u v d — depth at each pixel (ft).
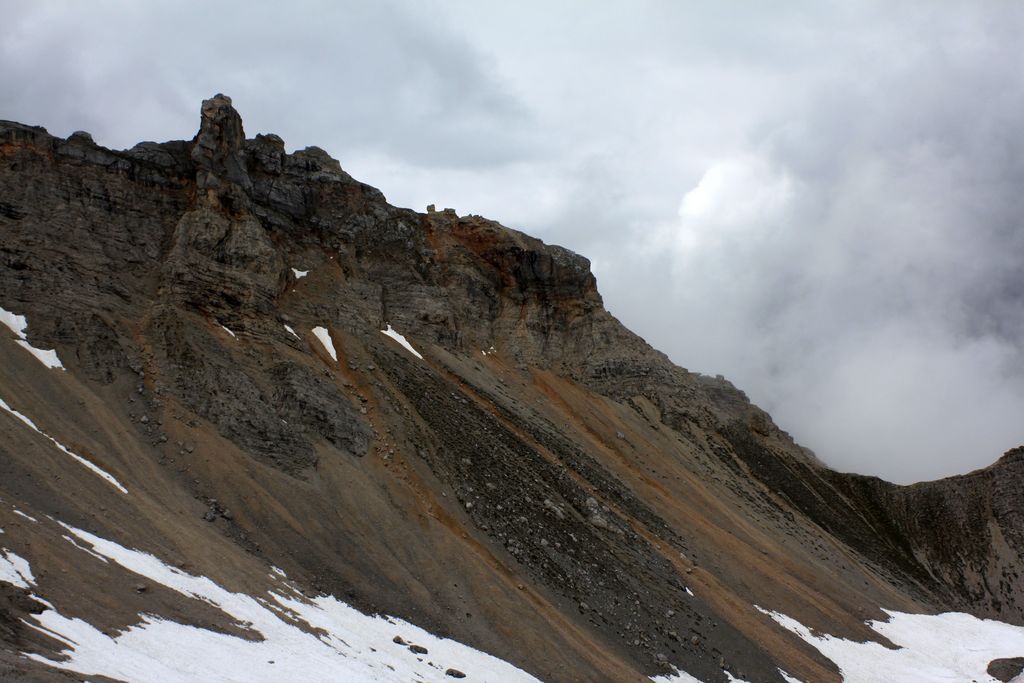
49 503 173.78
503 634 218.59
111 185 318.65
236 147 370.12
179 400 251.80
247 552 205.98
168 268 300.81
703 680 239.30
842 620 333.42
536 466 323.78
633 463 408.05
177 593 157.07
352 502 244.01
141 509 194.29
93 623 129.08
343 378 314.14
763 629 292.20
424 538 242.37
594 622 242.99
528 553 261.24
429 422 311.47
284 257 366.43
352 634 182.91
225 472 231.09
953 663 328.90
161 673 118.83
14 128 304.09
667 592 282.56
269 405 269.03
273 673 136.36
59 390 232.32
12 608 117.39
